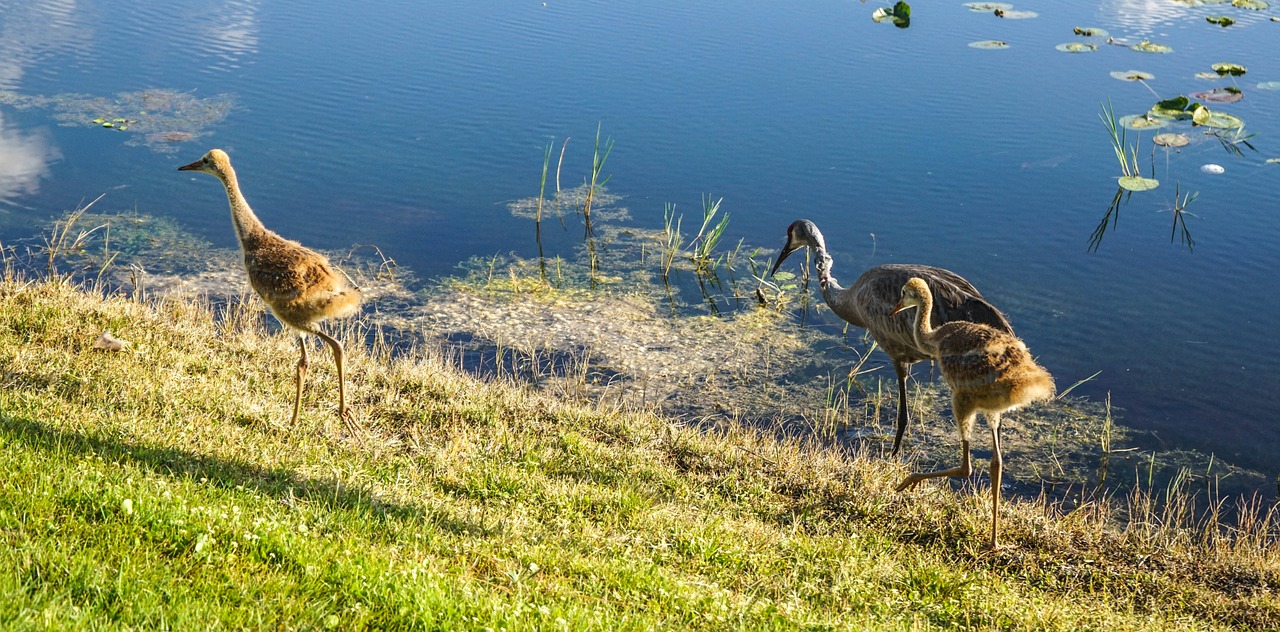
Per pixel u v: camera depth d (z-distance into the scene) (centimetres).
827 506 755
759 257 1302
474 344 1082
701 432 916
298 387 748
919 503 766
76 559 452
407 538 565
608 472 758
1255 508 859
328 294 725
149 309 958
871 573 648
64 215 1301
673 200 1420
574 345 1097
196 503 530
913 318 888
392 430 787
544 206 1405
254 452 666
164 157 1469
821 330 1163
